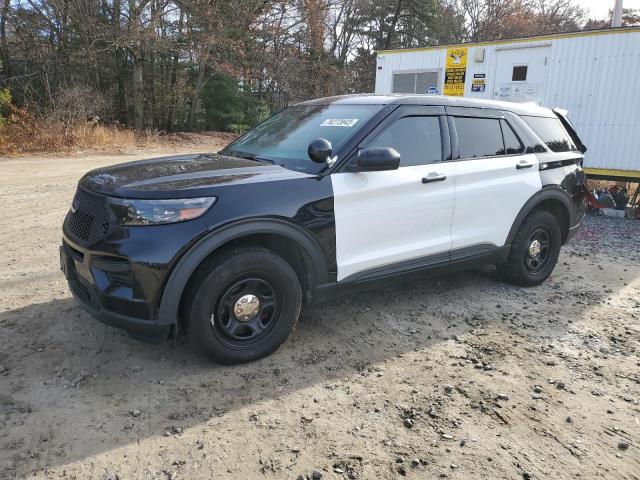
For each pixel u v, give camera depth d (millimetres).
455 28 45656
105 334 3729
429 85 11688
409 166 4004
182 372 3285
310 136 4000
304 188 3432
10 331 3729
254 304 3334
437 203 4137
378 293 4824
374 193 3744
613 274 5707
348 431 2768
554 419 2943
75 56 22109
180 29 25141
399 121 3984
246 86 30984
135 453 2539
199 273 3125
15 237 6211
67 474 2383
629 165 9320
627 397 3197
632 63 9023
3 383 3080
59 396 2979
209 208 3086
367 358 3576
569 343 3920
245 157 4105
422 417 2914
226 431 2732
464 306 4582
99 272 3072
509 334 4043
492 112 4727
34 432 2660
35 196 8805
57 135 16484
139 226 2967
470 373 3420
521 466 2543
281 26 30391
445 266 4324
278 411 2922
